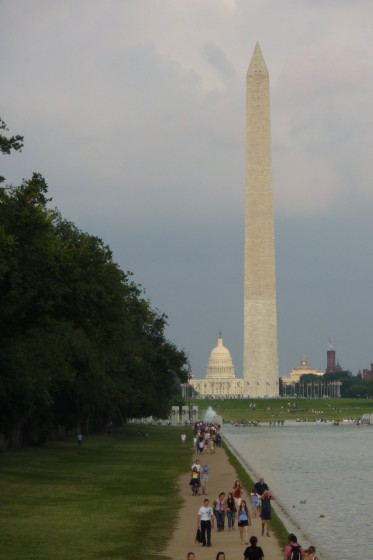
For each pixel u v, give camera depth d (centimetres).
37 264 8650
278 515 7306
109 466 11144
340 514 7569
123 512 7131
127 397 16600
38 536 5981
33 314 9112
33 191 8606
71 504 7538
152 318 18800
